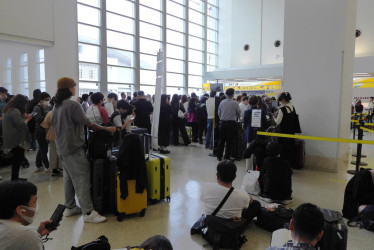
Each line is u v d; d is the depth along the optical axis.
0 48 10.13
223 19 20.02
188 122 8.24
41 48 10.20
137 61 13.97
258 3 18.23
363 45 14.51
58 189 3.87
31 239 1.20
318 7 4.94
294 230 1.28
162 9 15.20
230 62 19.72
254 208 2.71
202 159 5.87
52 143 4.47
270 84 16.58
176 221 2.90
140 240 2.50
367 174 2.80
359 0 14.44
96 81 12.22
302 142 5.12
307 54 5.10
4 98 5.46
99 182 2.99
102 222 2.87
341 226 2.05
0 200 1.21
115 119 4.05
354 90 14.72
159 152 6.57
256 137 4.75
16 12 8.77
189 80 17.86
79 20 11.41
